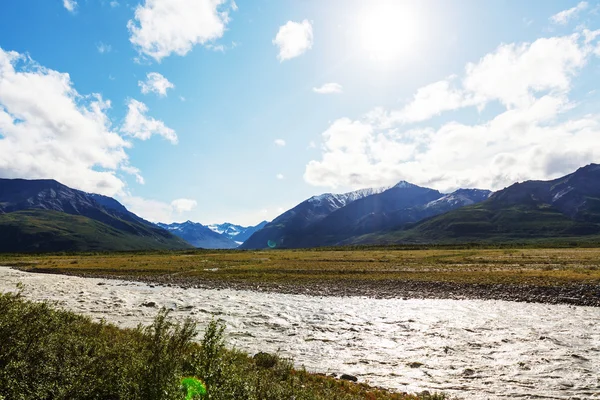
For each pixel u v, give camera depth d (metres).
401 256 114.50
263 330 28.38
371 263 88.12
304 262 94.19
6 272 82.19
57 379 8.73
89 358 10.04
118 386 8.84
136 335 15.61
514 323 31.03
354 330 28.67
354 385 15.83
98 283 59.94
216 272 73.50
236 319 32.28
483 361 20.94
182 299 43.53
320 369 19.39
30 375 8.48
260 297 46.09
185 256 141.00
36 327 10.29
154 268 82.19
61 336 11.14
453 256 109.81
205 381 9.14
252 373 12.67
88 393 8.53
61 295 43.75
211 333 10.65
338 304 40.97
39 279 64.00
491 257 101.88
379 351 22.95
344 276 64.38
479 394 16.09
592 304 39.59
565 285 47.09
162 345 10.65
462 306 39.62
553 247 174.62
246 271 73.75
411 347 23.89
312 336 26.72
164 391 8.30
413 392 16.20
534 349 23.27
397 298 45.50
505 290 47.66
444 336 26.78
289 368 16.06
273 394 10.56
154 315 32.06
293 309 37.78
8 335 9.30
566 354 22.17
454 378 18.22
